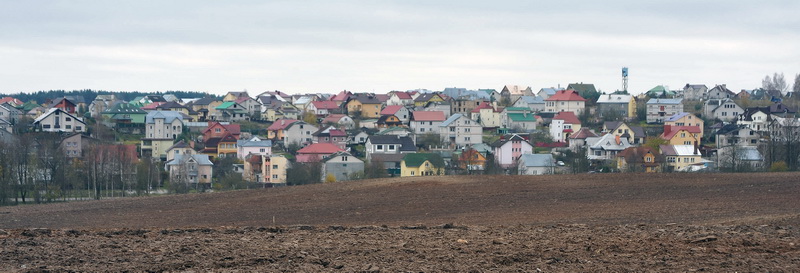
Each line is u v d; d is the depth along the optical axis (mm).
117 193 88688
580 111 179000
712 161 120250
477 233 33188
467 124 148000
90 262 25812
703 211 47625
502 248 28922
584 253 28047
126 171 94500
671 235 32094
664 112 167125
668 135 131000
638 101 190750
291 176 103312
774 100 183750
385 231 34062
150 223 47562
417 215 49375
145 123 143375
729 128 140375
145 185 94312
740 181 62906
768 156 107500
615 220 44031
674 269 25391
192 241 30281
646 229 34250
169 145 133500
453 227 35594
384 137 129000
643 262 26375
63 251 27719
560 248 29016
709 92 198875
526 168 112625
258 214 51219
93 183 89688
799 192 55781
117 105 157750
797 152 105062
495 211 50344
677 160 119438
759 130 143125
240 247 28844
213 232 33812
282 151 136625
